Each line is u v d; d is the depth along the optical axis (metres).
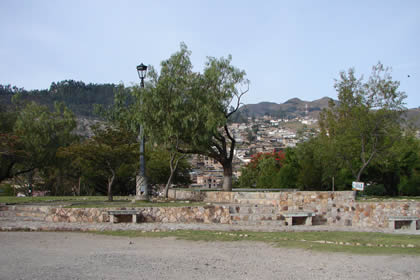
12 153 40.53
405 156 39.94
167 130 26.14
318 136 39.25
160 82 26.39
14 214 21.33
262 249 13.37
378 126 29.41
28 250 12.53
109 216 19.92
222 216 20.91
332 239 15.84
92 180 52.38
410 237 17.69
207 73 27.67
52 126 50.88
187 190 31.86
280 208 22.92
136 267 10.27
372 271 10.11
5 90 165.25
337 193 23.61
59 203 24.36
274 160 60.09
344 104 30.58
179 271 9.88
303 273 9.83
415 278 9.44
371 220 22.97
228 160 30.56
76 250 12.71
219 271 9.95
